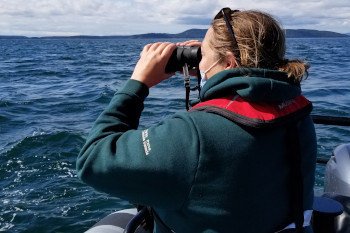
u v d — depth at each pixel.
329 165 2.37
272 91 1.15
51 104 12.34
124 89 1.33
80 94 14.22
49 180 6.36
